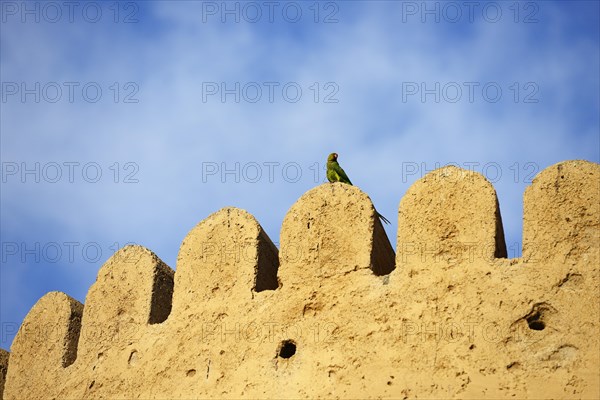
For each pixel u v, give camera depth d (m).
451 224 36.22
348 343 35.69
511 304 34.53
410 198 37.06
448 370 34.16
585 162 35.62
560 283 34.44
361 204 37.62
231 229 39.22
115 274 40.78
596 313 33.72
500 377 33.62
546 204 35.47
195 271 39.16
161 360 38.19
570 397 32.81
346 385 35.00
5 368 44.03
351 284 36.62
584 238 34.78
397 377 34.56
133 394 38.06
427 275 35.84
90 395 38.97
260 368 36.41
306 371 35.75
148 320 39.53
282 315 37.03
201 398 36.69
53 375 40.41
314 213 38.03
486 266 35.28
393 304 35.78
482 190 36.25
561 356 33.50
